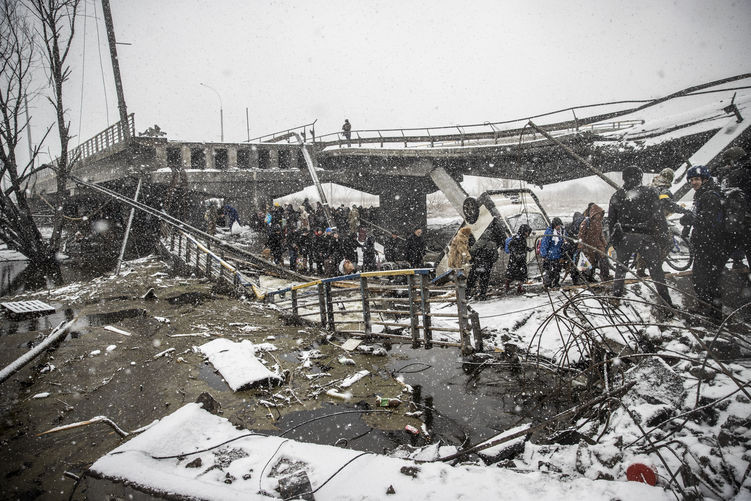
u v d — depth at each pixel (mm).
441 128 20891
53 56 16859
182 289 11242
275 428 4184
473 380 4930
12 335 7953
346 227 21109
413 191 27031
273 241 15312
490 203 10867
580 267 8531
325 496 2629
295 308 7930
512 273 9461
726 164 6328
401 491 2586
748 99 11680
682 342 4051
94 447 4086
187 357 6230
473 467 2793
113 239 21281
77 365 6176
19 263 18172
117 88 21156
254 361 5711
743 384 2611
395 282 11117
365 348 6125
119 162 23172
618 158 14680
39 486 3535
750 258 5055
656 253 5043
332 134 25828
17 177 16859
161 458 3150
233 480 2881
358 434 4000
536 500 2350
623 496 2287
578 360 4871
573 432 3291
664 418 3076
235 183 23453
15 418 4723
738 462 2445
